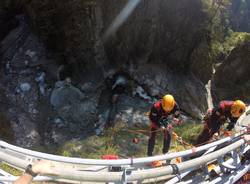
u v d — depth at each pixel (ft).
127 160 16.75
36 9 45.47
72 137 40.52
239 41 65.51
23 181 8.16
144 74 49.47
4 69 45.42
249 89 64.13
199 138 27.20
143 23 48.85
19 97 42.93
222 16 70.69
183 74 55.42
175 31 52.75
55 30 45.65
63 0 43.91
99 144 38.63
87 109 43.65
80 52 45.73
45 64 45.85
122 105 45.44
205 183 19.75
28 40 47.57
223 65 64.49
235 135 22.99
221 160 20.75
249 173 22.07
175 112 23.82
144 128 42.93
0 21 47.98
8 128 39.22
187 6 52.42
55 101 43.24
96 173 14.17
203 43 58.18
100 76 46.98
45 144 39.68
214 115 25.58
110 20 46.29
